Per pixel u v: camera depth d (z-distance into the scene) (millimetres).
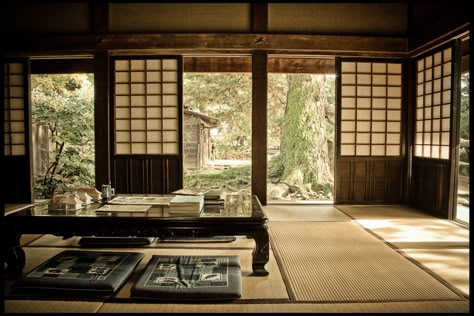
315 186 6918
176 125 4555
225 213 2275
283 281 2084
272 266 2334
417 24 4324
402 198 4656
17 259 2219
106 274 2049
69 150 6738
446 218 3771
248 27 4387
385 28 4496
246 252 2578
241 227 2164
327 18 4438
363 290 1965
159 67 4523
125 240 2752
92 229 2150
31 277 1991
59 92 6930
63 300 1818
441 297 1879
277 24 4406
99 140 4496
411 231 3238
